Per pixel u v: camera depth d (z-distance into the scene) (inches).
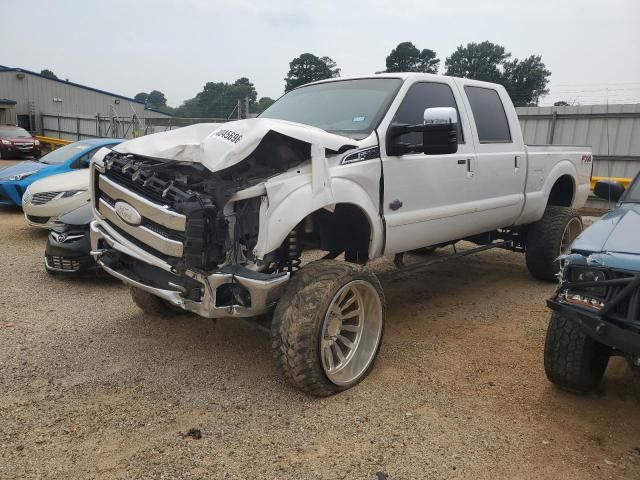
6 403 139.1
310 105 192.7
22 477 110.7
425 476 114.0
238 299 136.6
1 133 1008.9
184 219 131.4
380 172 163.2
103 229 158.4
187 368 160.9
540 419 136.8
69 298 222.7
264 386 150.7
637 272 116.4
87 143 416.8
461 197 198.1
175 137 149.6
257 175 140.6
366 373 155.6
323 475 113.6
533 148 240.7
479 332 195.2
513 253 330.0
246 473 113.7
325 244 167.0
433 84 195.3
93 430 127.9
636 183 169.3
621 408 142.9
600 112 522.0
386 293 242.8
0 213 416.8
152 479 111.1
